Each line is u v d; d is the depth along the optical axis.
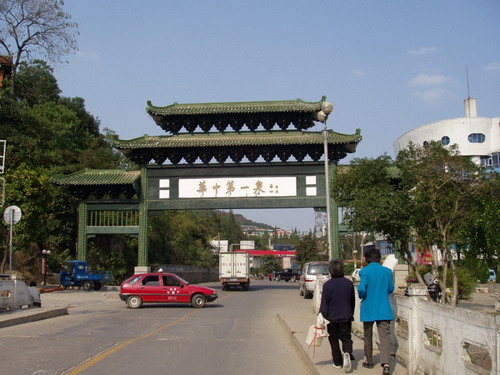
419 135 82.06
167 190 37.47
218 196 37.03
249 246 104.50
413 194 16.66
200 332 15.52
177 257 66.88
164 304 26.83
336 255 35.34
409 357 8.18
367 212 15.82
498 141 77.94
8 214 23.39
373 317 8.52
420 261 29.27
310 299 30.64
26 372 9.27
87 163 57.25
